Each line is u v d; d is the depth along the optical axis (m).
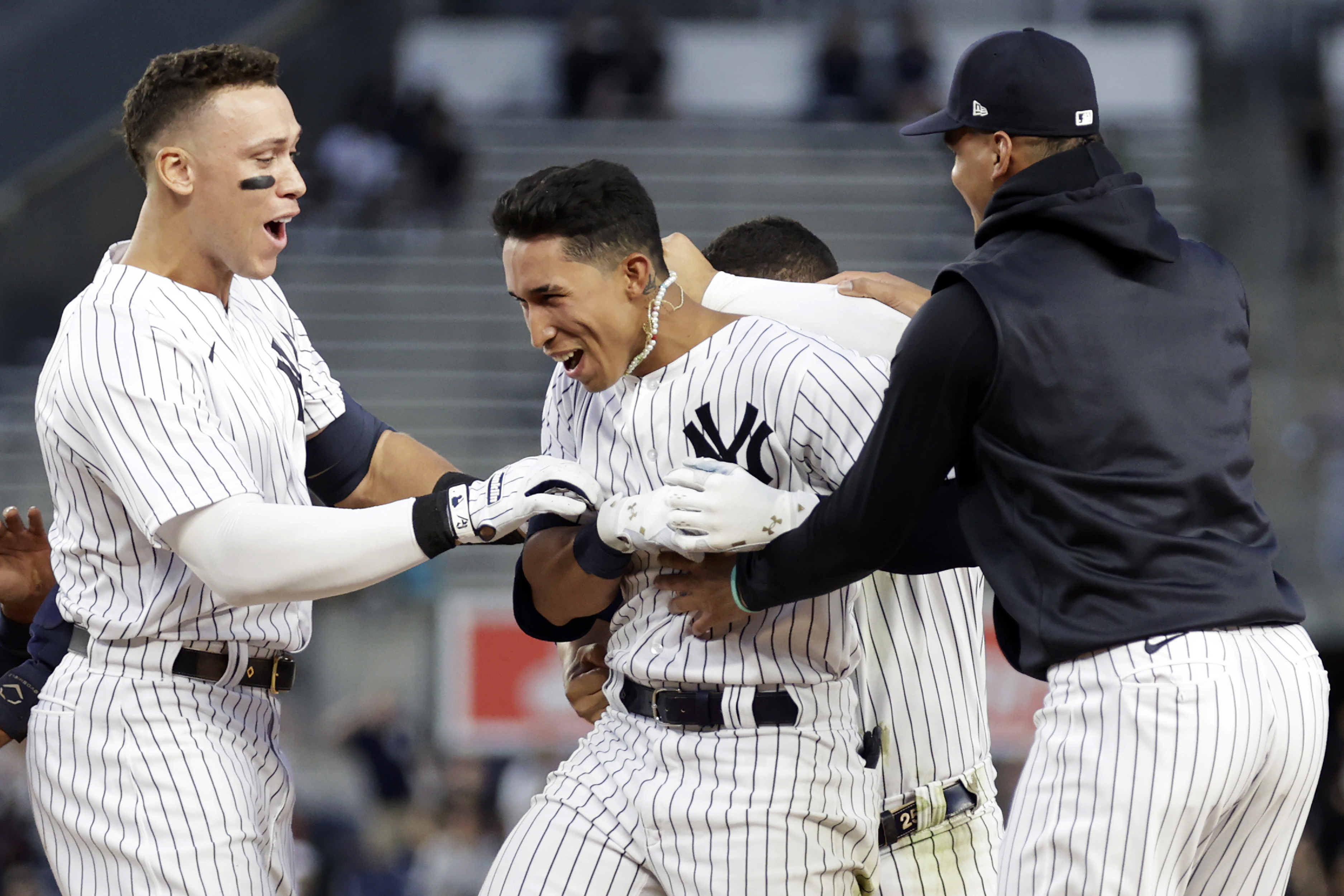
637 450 9.62
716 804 9.46
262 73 9.80
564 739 34.31
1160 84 49.19
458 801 33.84
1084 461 8.51
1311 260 44.59
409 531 9.09
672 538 9.00
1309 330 42.97
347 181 44.69
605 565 9.50
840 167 46.06
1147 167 46.72
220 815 9.71
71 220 45.88
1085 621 8.48
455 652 34.50
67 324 9.73
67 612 9.94
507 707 34.34
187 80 9.60
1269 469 39.03
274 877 10.46
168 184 9.70
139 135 9.78
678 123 47.31
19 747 35.06
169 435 9.32
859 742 10.11
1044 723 8.77
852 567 8.95
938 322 8.65
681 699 9.62
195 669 9.78
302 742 35.78
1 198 45.53
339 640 36.41
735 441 9.41
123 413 9.31
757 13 51.22
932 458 8.77
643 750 9.84
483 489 9.19
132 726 9.66
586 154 46.62
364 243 43.88
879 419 8.85
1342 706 35.81
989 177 9.36
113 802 9.64
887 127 46.94
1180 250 9.05
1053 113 9.10
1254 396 41.16
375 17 49.44
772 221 12.46
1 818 34.25
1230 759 8.28
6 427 41.12
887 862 10.66
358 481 11.55
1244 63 49.47
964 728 10.92
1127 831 8.30
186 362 9.60
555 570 9.78
